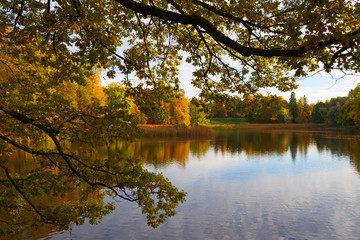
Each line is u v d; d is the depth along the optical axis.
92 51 4.17
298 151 25.81
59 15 3.59
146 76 4.23
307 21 2.75
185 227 8.70
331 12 2.64
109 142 3.75
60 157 4.45
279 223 9.03
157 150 26.72
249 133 54.56
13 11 3.98
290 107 121.31
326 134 46.50
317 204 10.80
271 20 4.01
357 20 3.35
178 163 19.78
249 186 13.52
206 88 5.14
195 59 5.11
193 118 63.31
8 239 7.31
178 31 5.18
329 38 2.63
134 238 7.87
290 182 14.26
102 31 3.97
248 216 9.63
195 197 11.75
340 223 8.98
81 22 3.45
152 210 3.99
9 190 4.52
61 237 7.66
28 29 3.76
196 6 4.17
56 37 4.09
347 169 17.25
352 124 64.31
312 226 8.79
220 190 12.85
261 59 5.26
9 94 4.50
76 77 4.31
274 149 27.62
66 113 3.74
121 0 2.77
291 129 69.88
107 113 3.63
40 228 8.06
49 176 4.57
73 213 4.38
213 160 21.14
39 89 4.78
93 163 4.37
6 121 4.23
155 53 5.43
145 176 4.00
